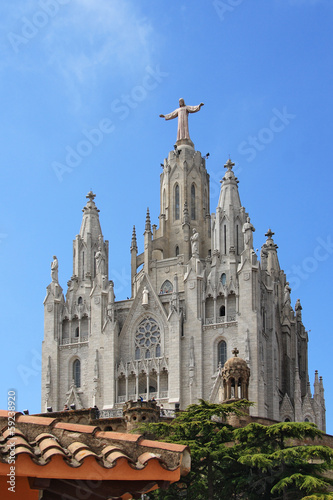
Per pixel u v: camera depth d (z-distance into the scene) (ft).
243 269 341.82
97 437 53.72
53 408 358.64
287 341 371.15
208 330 340.80
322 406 357.41
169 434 161.48
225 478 152.25
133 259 387.96
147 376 344.28
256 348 328.49
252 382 323.98
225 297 342.64
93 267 388.37
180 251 391.65
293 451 141.79
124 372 349.41
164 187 407.23
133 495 53.72
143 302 356.59
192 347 339.36
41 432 54.19
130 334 357.00
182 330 345.10
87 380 356.59
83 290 378.32
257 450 149.89
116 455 50.67
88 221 398.42
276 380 344.90
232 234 358.02
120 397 347.56
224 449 150.82
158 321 353.31
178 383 334.65
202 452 145.59
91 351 357.82
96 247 393.09
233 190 368.68
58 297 375.45
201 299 346.74
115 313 366.43
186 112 422.41
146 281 361.10
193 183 404.36
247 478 147.23
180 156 407.64
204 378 335.67
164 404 335.47
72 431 54.03
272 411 333.62
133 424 186.29
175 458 52.39
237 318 335.67
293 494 147.54
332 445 201.36
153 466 51.11
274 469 152.05
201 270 351.46
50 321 371.35
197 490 149.48
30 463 47.73
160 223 396.98
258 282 341.62
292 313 383.04
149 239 381.60
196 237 357.61
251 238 347.36
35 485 49.80
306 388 388.78
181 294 354.95
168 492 148.15
